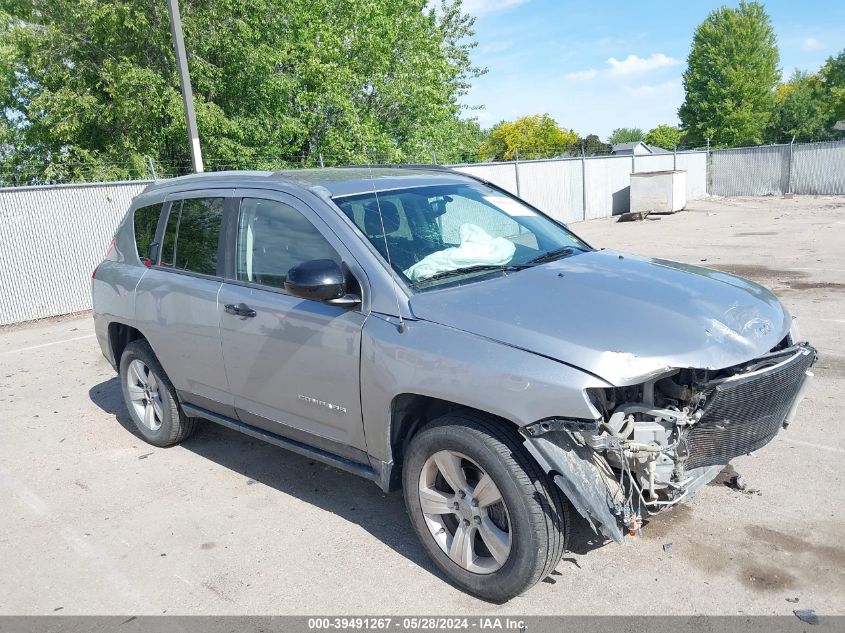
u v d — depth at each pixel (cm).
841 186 2856
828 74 6594
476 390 300
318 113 2192
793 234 1598
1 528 421
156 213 507
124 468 498
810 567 330
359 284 355
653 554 348
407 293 346
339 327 357
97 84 1997
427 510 338
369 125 2170
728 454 310
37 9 2092
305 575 353
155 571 365
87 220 1177
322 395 373
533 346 297
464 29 3247
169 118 1998
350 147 2148
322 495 440
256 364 407
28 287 1118
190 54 1934
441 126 2627
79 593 350
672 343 296
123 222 545
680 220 2186
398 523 400
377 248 364
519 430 291
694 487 314
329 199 387
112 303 526
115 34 1905
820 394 549
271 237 407
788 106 6625
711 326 311
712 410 297
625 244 1622
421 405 345
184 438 528
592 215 2523
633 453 289
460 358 308
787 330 344
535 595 323
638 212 2303
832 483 408
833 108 6266
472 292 343
